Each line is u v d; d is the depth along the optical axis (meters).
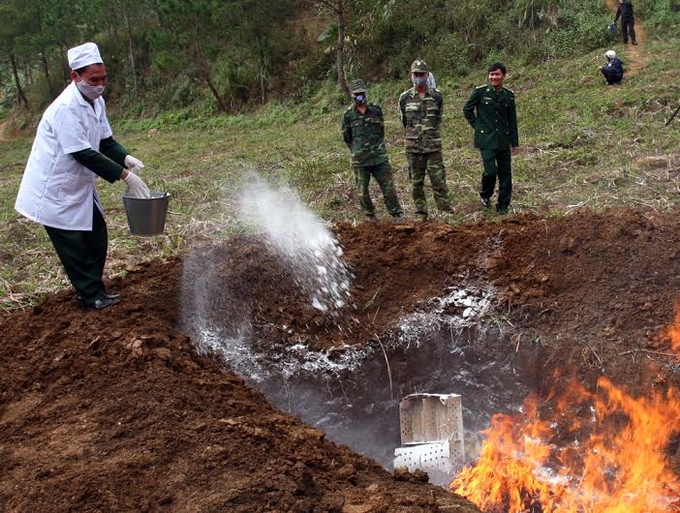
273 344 5.46
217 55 23.62
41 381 4.20
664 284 5.30
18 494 3.09
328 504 3.05
